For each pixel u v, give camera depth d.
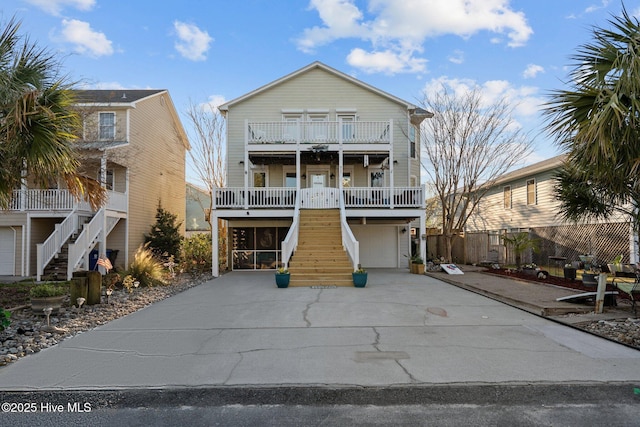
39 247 13.38
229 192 15.14
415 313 7.28
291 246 12.56
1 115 6.76
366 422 3.17
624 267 8.73
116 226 17.41
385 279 13.05
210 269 16.84
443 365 4.31
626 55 4.95
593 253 13.91
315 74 17.84
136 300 9.09
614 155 5.10
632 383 3.78
